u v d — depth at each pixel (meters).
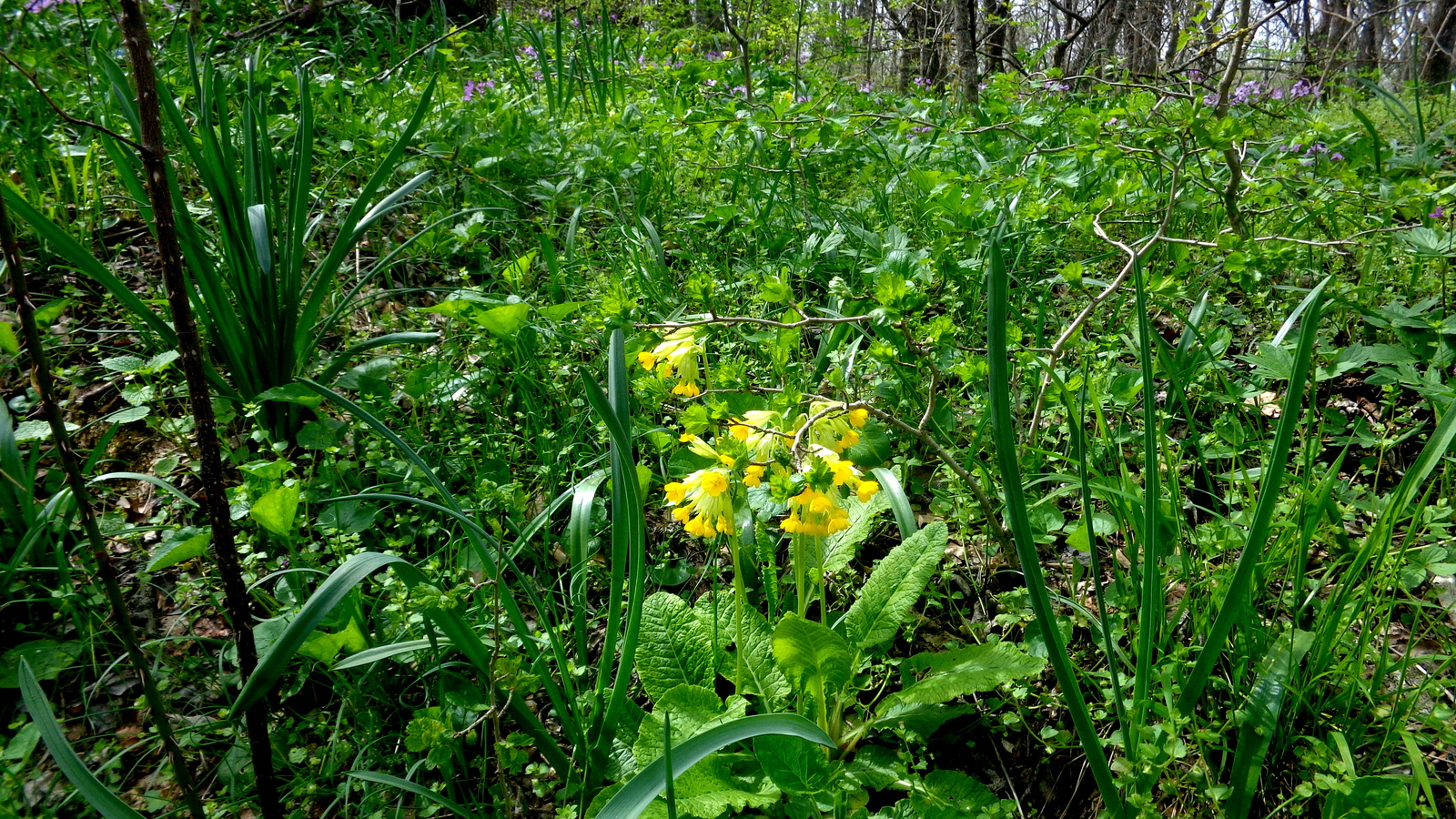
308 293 3.13
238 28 6.62
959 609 2.11
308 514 2.26
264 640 1.84
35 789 1.69
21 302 1.15
